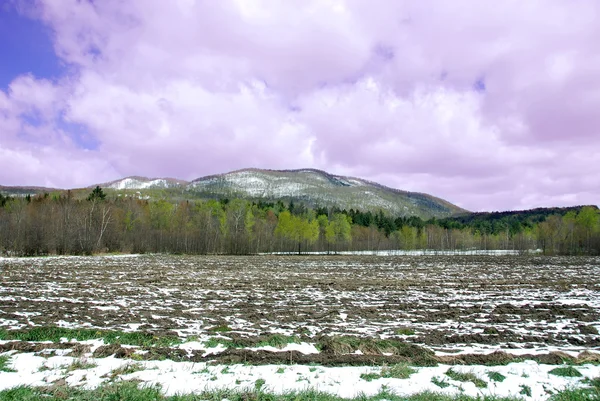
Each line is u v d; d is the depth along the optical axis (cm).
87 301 2136
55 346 1153
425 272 4422
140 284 3002
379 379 895
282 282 3272
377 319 1703
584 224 8819
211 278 3588
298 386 855
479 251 11725
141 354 1080
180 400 761
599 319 1712
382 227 13888
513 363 1013
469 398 781
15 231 6719
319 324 1586
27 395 781
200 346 1185
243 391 806
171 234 9125
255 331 1426
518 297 2422
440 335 1390
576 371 929
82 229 7475
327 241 10050
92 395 789
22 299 2167
